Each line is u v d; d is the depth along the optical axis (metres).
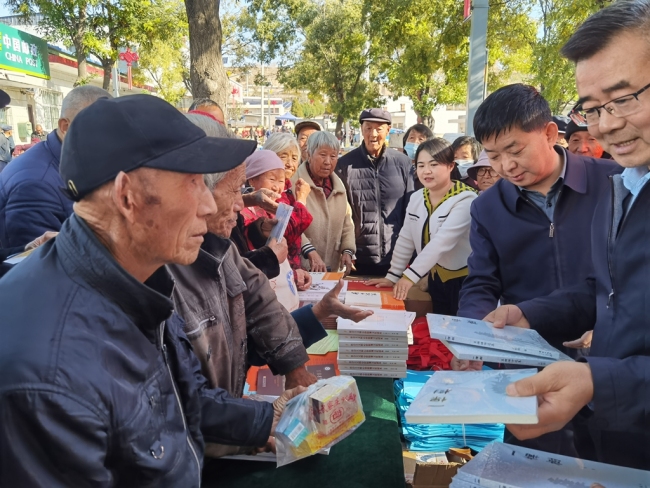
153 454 0.80
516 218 1.77
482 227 1.88
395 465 1.22
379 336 1.71
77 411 0.68
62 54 18.55
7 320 0.71
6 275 0.80
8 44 14.18
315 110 44.44
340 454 1.26
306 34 18.69
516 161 1.61
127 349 0.79
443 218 2.55
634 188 1.07
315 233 3.29
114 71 15.23
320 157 3.24
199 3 5.49
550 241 1.71
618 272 1.05
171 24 15.85
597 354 1.12
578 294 1.42
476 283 1.86
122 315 0.79
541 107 1.57
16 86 16.22
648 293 0.99
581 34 0.99
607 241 1.12
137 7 15.16
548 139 1.64
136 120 0.76
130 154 0.74
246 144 0.83
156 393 0.84
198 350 1.21
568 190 1.69
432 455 1.57
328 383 1.24
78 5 14.59
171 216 0.77
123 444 0.76
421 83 13.05
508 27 11.55
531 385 0.87
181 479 0.87
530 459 0.93
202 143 0.79
